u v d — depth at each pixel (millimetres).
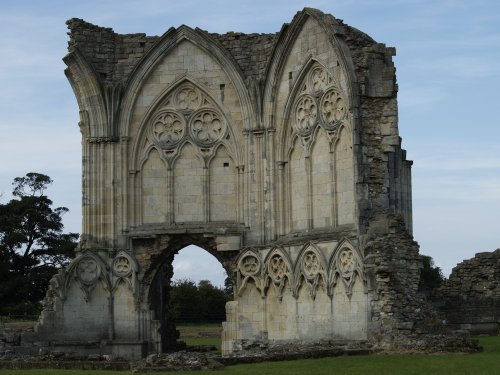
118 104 64375
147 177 64625
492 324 59594
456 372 39062
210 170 64188
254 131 62750
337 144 58562
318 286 58000
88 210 63938
